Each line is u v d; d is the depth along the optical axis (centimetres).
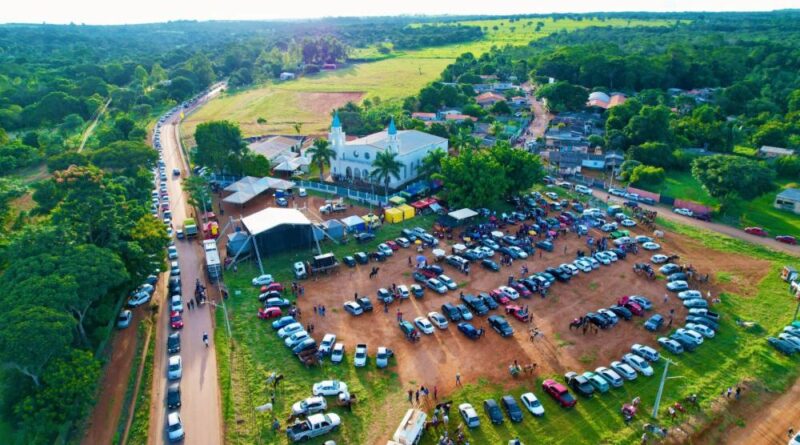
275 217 9281
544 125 19488
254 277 8394
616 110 17312
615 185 13212
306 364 6169
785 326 7112
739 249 9488
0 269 7481
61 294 5531
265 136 17988
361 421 5406
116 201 8600
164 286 8206
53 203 10375
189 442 5103
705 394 5875
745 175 10688
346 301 7662
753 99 19788
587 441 5191
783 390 6034
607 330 7006
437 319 7012
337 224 9675
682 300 7762
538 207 11194
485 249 9088
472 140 13912
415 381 5991
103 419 5438
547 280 8131
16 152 15838
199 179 11356
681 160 14325
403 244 9450
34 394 5188
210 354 6412
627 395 5825
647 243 9469
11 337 4938
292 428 5134
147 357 6369
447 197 11075
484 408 5559
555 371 6191
